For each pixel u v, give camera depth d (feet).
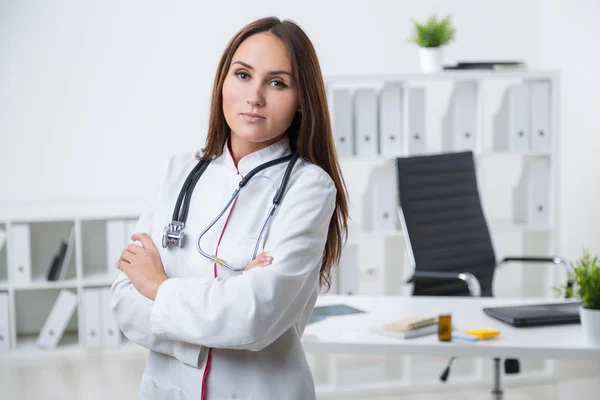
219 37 16.20
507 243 17.51
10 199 15.94
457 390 12.92
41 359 14.83
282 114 4.79
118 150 16.15
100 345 15.24
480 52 17.12
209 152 5.17
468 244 12.44
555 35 16.85
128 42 15.98
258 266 4.59
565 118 16.80
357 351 7.66
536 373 13.29
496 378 12.21
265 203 4.90
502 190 17.46
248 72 4.78
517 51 17.24
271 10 16.37
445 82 16.89
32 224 16.20
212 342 4.44
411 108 14.06
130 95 16.08
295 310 4.73
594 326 7.41
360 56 16.74
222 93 5.02
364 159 13.97
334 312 8.94
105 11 15.88
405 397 12.57
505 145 15.02
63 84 15.89
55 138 15.97
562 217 17.01
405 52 16.87
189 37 16.12
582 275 7.57
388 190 14.24
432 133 17.01
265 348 4.81
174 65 16.14
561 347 7.35
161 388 4.91
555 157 14.35
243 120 4.79
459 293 12.34
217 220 4.86
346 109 13.89
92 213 14.82
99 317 15.16
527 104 14.30
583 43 16.06
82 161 16.08
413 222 11.97
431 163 12.39
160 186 5.24
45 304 16.42
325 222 4.87
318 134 4.97
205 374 4.73
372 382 13.06
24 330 16.35
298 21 16.49
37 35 15.74
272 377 4.78
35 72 15.79
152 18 16.01
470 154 12.91
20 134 15.88
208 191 5.04
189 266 4.87
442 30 13.99
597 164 15.87
